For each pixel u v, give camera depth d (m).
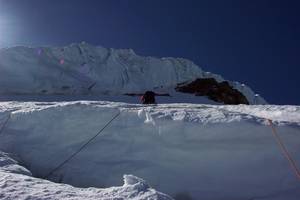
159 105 10.22
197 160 5.98
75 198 3.52
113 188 3.89
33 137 7.69
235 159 5.86
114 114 7.58
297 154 5.78
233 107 11.44
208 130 6.19
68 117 7.88
